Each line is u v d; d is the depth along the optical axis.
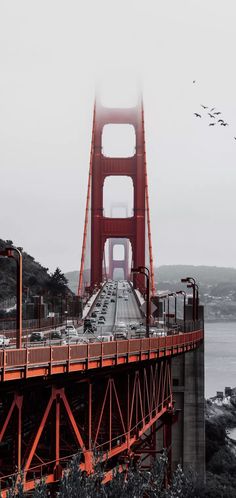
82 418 49.78
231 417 193.00
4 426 35.09
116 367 49.75
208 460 132.75
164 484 65.50
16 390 35.69
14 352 34.72
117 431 51.53
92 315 139.25
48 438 41.41
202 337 98.69
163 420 81.62
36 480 36.53
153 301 129.00
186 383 92.50
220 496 88.88
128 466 52.72
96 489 41.25
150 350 59.66
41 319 96.81
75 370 41.09
